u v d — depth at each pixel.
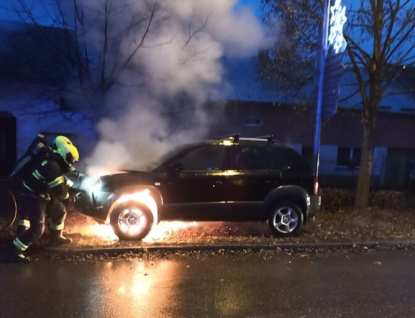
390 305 4.18
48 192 5.36
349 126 15.06
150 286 4.58
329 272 5.24
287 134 14.02
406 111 15.65
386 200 9.74
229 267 5.34
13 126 12.55
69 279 4.73
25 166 5.36
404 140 16.14
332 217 8.63
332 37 7.37
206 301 4.20
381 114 15.73
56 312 3.85
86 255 5.54
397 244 6.59
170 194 6.40
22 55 9.73
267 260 5.70
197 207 6.53
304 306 4.11
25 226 5.33
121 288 4.50
